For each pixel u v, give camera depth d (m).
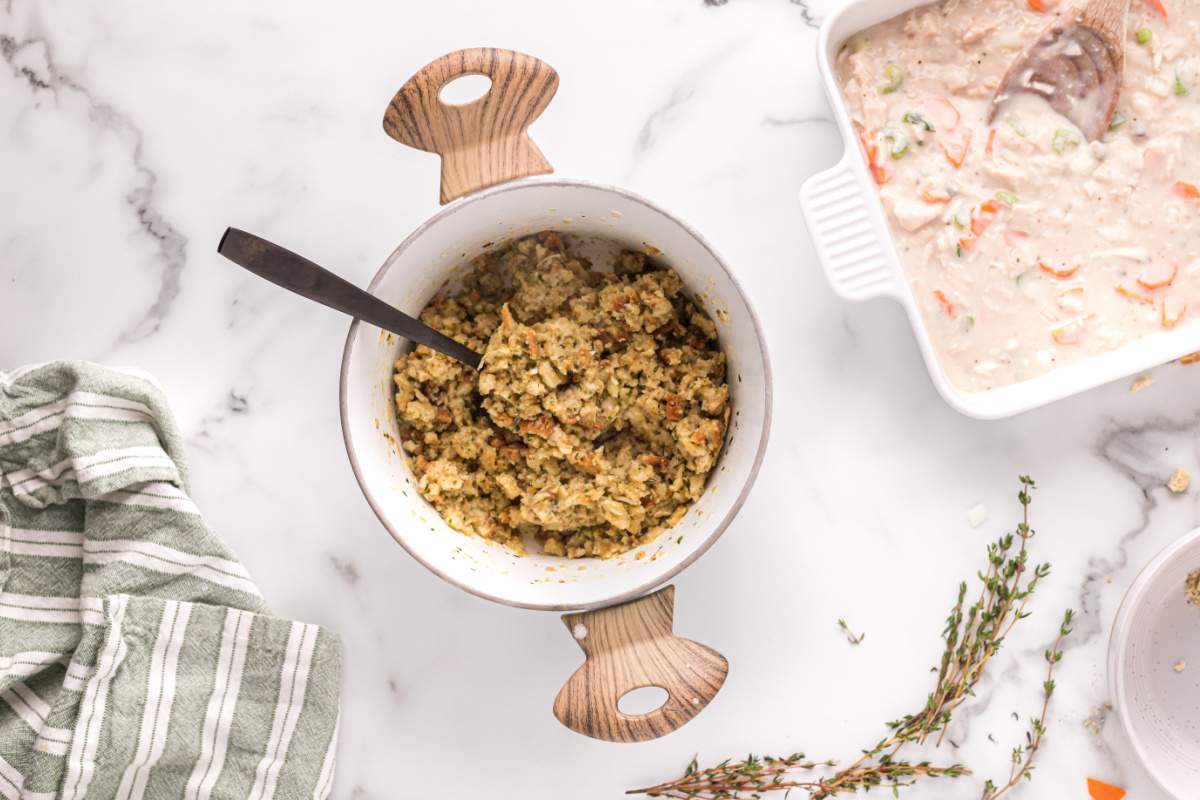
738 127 0.90
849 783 0.90
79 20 0.92
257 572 0.92
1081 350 0.86
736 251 0.91
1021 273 0.86
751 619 0.92
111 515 0.88
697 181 0.90
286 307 0.92
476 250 0.86
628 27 0.90
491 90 0.83
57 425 0.88
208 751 0.89
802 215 0.88
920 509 0.91
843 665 0.92
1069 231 0.86
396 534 0.80
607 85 0.91
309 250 0.91
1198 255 0.85
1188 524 0.91
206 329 0.92
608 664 0.84
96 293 0.92
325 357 0.92
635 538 0.86
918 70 0.86
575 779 0.92
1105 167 0.86
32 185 0.92
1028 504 0.91
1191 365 0.91
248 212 0.91
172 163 0.91
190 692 0.89
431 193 0.91
